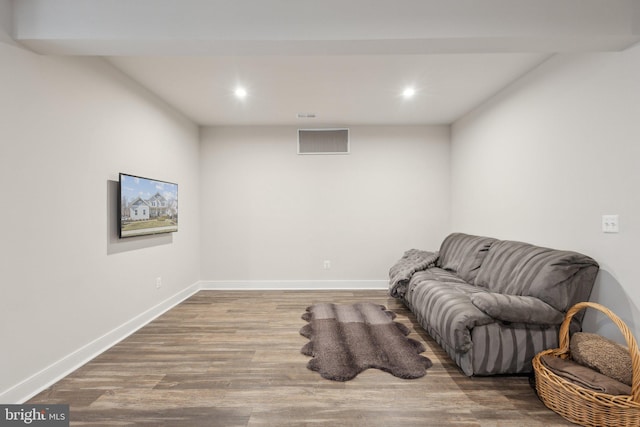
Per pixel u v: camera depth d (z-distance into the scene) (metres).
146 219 3.20
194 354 2.53
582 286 2.10
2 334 1.80
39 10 1.88
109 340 2.67
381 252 4.71
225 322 3.27
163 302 3.60
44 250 2.06
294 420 1.72
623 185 1.97
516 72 2.91
